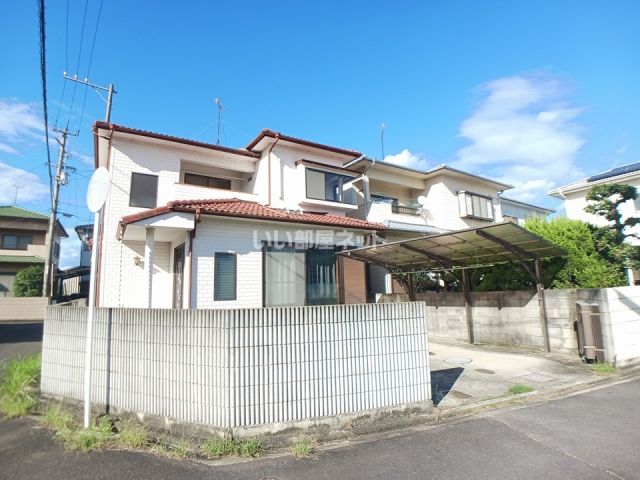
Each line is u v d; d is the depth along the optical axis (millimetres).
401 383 4469
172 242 10734
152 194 11180
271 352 3883
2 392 5098
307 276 10281
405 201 17484
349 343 4250
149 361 4211
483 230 7062
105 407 4414
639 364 6809
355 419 4117
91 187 4555
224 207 9211
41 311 19297
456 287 11055
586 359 6805
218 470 3256
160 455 3527
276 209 11172
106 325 4590
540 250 7770
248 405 3732
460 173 16859
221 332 3801
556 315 7773
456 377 6246
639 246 8305
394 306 4582
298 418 3896
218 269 8945
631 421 4250
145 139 11172
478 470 3217
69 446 3664
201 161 12336
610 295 6742
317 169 12719
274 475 3170
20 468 3287
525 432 4016
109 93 15555
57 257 29438
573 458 3398
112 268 10273
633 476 3070
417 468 3270
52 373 5062
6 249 23422
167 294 10703
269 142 12500
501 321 8797
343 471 3230
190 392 3902
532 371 6496
